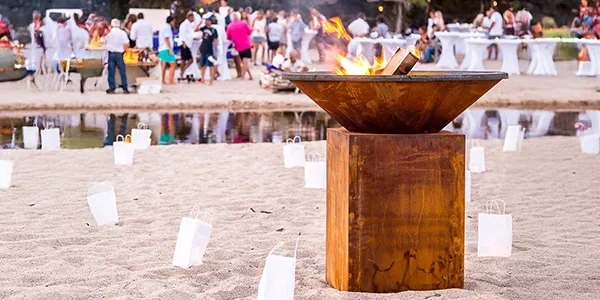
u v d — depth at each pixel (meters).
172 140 14.46
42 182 9.74
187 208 8.30
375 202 5.22
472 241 7.04
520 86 24.56
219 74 26.38
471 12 44.19
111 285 5.66
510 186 9.77
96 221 7.54
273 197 8.91
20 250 6.57
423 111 5.16
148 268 6.10
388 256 5.27
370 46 30.45
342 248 5.35
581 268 6.13
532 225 7.70
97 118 17.78
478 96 5.19
